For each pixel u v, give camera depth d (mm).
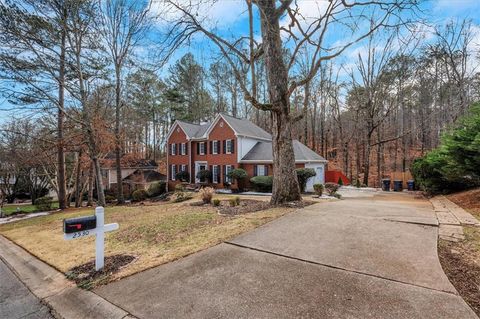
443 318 2223
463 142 7762
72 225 3670
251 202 10445
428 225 4973
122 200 18359
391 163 32156
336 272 3178
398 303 2469
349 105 27766
